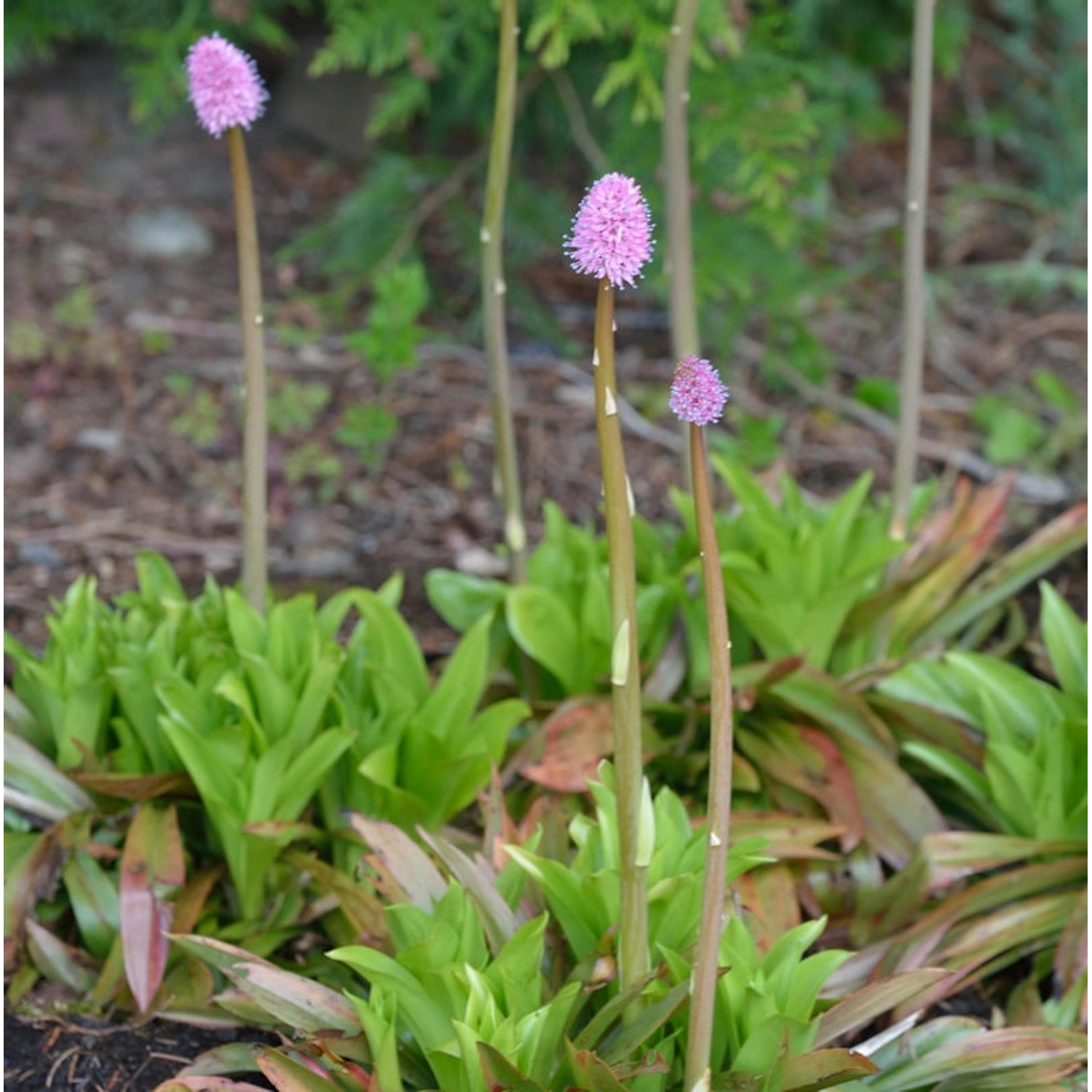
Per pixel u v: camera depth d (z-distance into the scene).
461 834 1.90
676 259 2.04
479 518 2.65
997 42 3.92
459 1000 1.64
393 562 2.52
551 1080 1.66
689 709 1.99
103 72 3.83
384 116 2.79
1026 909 1.88
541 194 3.16
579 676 2.04
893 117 3.92
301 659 1.94
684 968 1.65
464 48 3.11
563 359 3.12
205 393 2.88
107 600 2.35
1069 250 3.55
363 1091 1.66
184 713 1.88
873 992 1.67
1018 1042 1.74
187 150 3.63
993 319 3.33
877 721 1.99
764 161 2.56
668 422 2.95
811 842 1.88
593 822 1.75
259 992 1.70
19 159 3.53
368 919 1.82
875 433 2.96
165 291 3.18
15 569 2.42
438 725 1.92
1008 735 1.96
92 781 1.88
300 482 2.71
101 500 2.61
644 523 2.14
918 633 2.16
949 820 2.07
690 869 1.71
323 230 3.14
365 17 2.65
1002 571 2.16
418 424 2.89
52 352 2.93
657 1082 1.64
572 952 1.74
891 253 3.51
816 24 3.40
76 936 1.94
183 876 1.85
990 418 2.95
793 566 2.01
